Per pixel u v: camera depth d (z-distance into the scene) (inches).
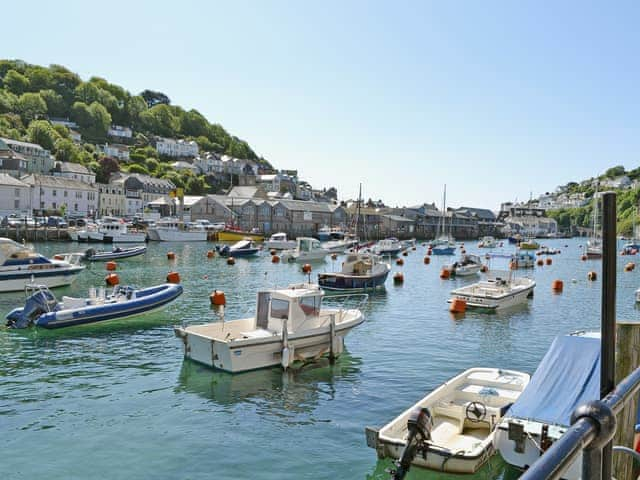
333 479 456.4
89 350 840.9
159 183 5940.0
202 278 1841.8
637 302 1503.4
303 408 609.3
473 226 7106.3
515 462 423.2
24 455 496.7
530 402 444.8
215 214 4781.0
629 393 90.0
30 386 679.7
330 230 4542.3
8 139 5162.4
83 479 454.0
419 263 2829.7
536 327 1093.8
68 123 7357.3
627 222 5738.2
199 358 754.8
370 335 984.3
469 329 1059.9
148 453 502.0
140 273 1913.1
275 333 775.7
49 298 1010.1
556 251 3885.3
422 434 346.9
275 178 7278.5
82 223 3858.3
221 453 502.0
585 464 75.7
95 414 592.1
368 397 645.3
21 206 4067.4
